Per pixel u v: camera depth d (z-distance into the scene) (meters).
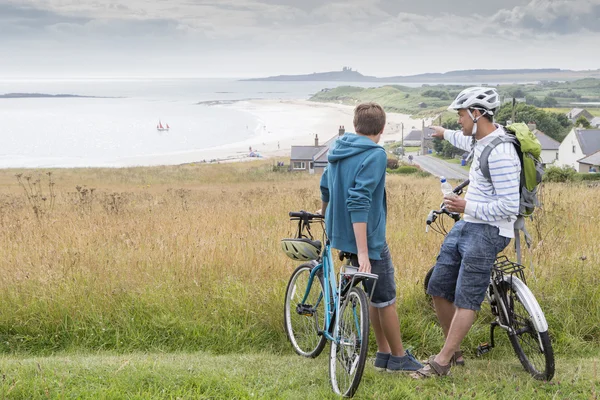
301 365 4.66
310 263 5.17
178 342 5.58
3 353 5.43
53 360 4.62
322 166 88.50
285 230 9.27
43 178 55.81
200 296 6.13
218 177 61.62
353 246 4.25
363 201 4.09
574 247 7.41
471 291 4.29
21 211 13.22
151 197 21.77
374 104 4.27
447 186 4.30
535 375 4.36
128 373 4.12
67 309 5.85
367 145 4.17
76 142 159.25
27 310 5.86
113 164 109.44
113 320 5.85
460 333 4.31
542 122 131.12
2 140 162.12
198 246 7.76
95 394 3.71
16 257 7.37
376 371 4.55
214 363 4.65
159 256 7.25
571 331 5.48
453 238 4.49
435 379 4.30
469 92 4.20
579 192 13.41
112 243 8.27
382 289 4.44
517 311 4.57
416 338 5.47
